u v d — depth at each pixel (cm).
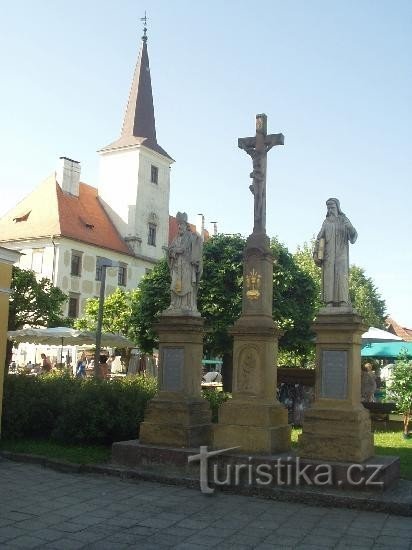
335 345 988
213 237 3034
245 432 1007
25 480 1005
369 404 1841
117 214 5528
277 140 1120
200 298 2873
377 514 834
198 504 876
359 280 5519
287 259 3033
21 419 1337
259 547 686
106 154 5669
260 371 1041
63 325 3006
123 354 4159
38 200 5116
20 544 675
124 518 794
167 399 1118
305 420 971
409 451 1316
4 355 1303
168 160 5900
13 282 2645
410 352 2170
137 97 5822
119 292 3853
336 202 1043
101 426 1254
